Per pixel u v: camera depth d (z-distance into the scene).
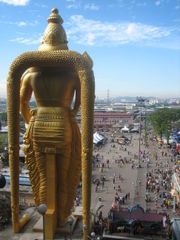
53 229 14.83
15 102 14.22
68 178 15.56
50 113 14.50
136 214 18.72
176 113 89.56
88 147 13.65
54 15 14.64
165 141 82.25
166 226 18.69
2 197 18.95
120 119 143.38
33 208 19.09
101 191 37.66
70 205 15.79
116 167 53.53
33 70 14.66
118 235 17.25
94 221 18.50
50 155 14.72
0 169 38.47
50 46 14.45
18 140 14.62
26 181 31.94
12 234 15.08
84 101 13.38
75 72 14.49
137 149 75.69
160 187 39.62
